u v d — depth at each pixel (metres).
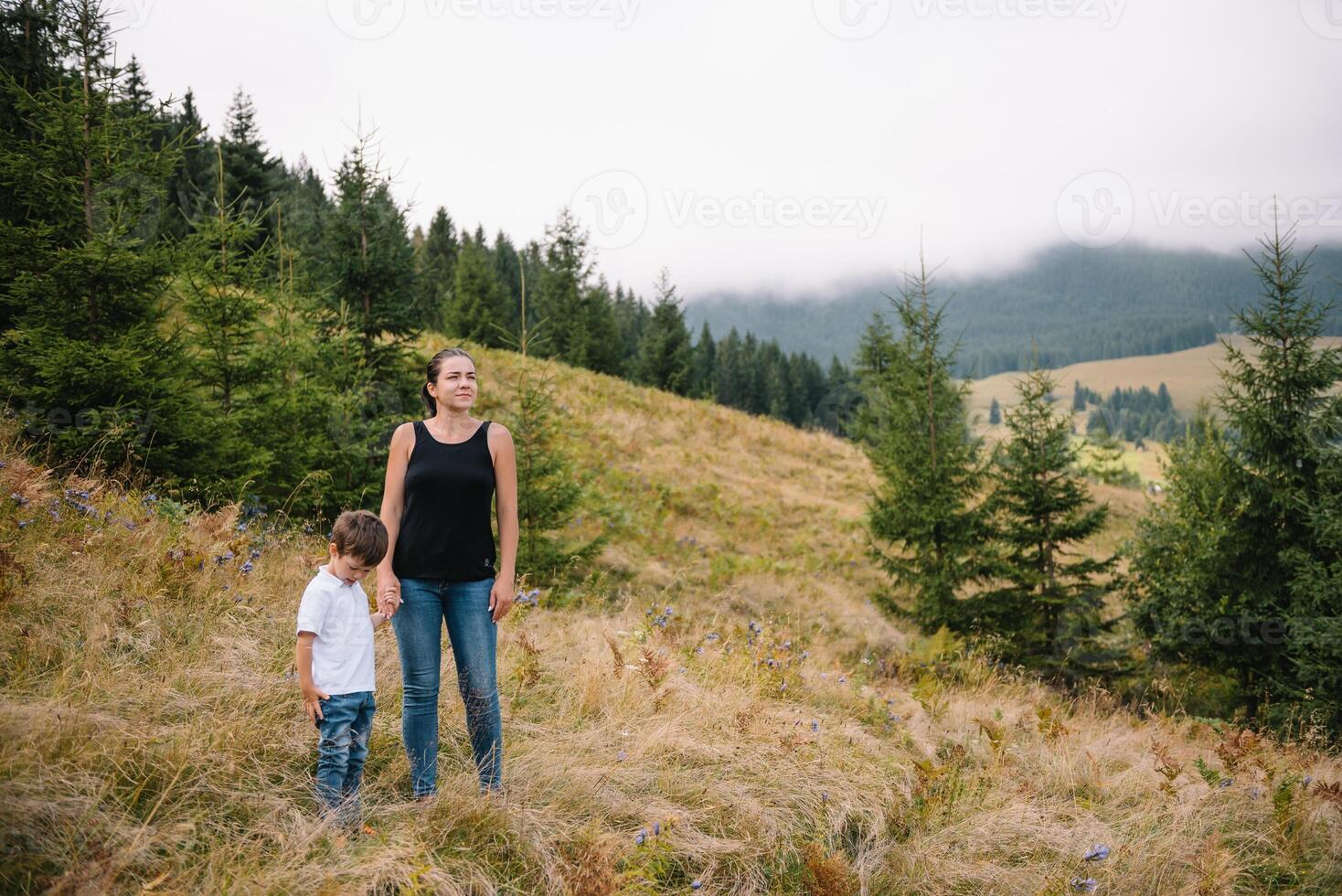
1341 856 4.54
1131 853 4.08
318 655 2.98
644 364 46.94
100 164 6.71
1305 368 9.51
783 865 3.45
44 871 2.30
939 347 11.57
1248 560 9.96
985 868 3.70
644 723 4.54
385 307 9.59
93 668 3.43
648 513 15.25
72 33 6.71
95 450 6.32
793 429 29.53
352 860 2.69
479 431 3.24
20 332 6.33
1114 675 10.55
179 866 2.43
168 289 7.24
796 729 4.97
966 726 6.37
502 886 2.88
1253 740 5.72
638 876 2.96
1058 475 11.09
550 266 41.50
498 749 3.35
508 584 3.26
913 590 12.77
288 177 33.16
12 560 3.77
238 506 5.93
